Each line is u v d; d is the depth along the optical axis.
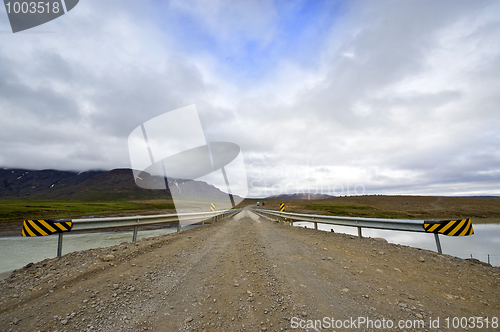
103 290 3.60
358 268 4.62
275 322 2.72
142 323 2.71
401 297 3.29
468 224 5.13
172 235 9.22
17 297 3.29
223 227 12.74
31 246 10.20
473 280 3.87
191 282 4.02
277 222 16.09
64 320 2.72
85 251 5.79
